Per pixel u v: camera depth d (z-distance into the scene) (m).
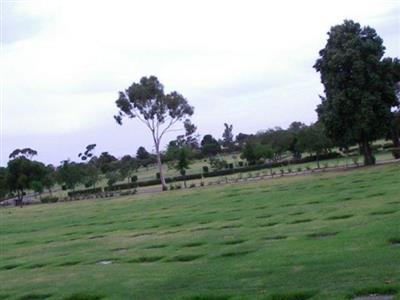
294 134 98.69
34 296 16.45
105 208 56.66
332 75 58.62
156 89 89.12
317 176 54.97
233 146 161.12
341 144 61.28
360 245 16.78
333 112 58.41
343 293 11.63
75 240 30.98
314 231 21.45
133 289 15.35
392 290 11.39
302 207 30.62
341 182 42.66
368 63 58.00
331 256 15.72
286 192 42.28
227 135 167.62
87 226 38.94
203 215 34.47
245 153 101.25
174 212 40.00
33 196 123.19
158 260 20.22
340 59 57.62
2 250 30.47
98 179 108.81
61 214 56.69
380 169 50.19
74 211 58.91
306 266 14.95
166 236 26.89
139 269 18.61
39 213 63.81
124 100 89.25
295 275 14.05
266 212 30.92
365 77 57.69
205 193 57.06
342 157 89.44
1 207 96.00
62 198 95.62
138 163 144.12
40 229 41.69
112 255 22.89
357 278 12.68
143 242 25.80
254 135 146.25
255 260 17.20
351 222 22.06
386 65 58.34
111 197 79.62
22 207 85.44
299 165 86.25
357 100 57.53
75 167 106.50
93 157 146.25
